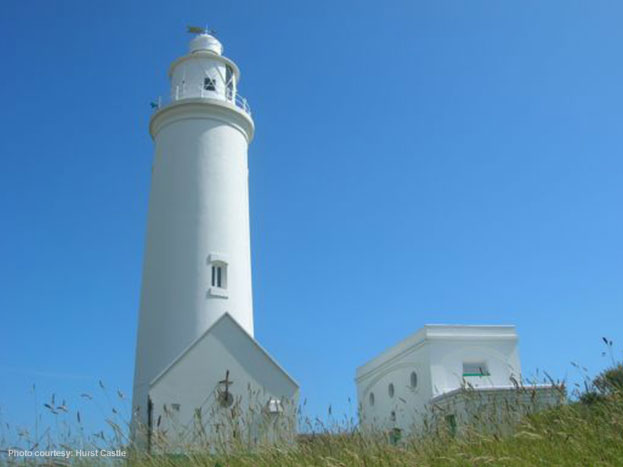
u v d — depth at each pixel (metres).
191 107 27.97
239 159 28.44
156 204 27.05
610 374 10.29
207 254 25.47
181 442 11.49
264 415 12.70
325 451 9.89
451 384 27.86
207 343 19.86
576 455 8.05
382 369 33.50
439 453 9.04
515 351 29.41
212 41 30.61
